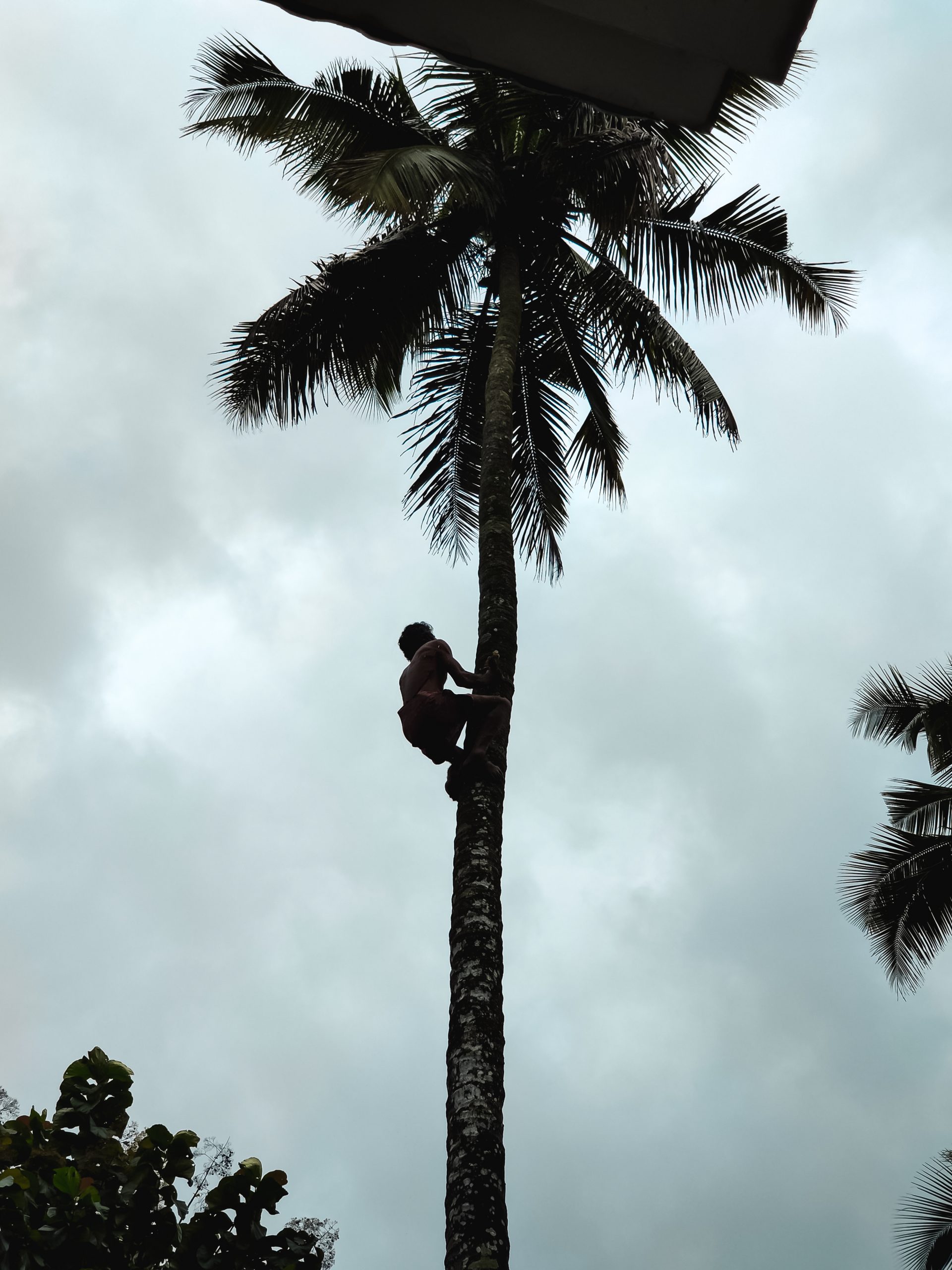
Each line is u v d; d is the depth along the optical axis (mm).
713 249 12297
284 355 12070
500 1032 5723
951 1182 14898
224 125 11828
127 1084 6020
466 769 6727
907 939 15055
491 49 2498
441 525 13609
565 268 12398
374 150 11859
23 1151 5570
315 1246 5793
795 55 2381
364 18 2449
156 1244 5523
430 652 7066
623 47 2443
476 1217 4930
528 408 13258
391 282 12219
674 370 12539
